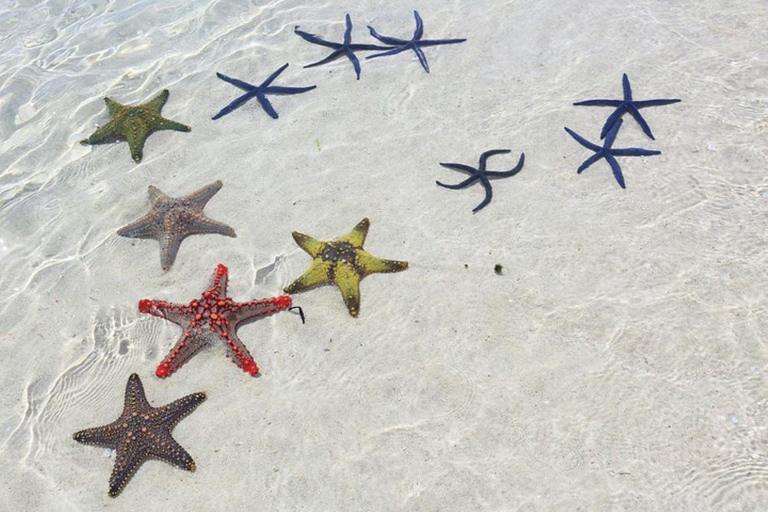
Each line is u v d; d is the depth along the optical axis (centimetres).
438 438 109
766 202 130
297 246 130
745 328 116
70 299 126
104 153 146
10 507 107
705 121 142
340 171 140
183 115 151
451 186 133
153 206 132
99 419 113
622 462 106
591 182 135
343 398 113
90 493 107
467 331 119
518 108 147
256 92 151
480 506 104
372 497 105
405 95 151
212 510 105
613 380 113
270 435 111
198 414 113
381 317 121
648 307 119
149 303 117
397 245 129
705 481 104
